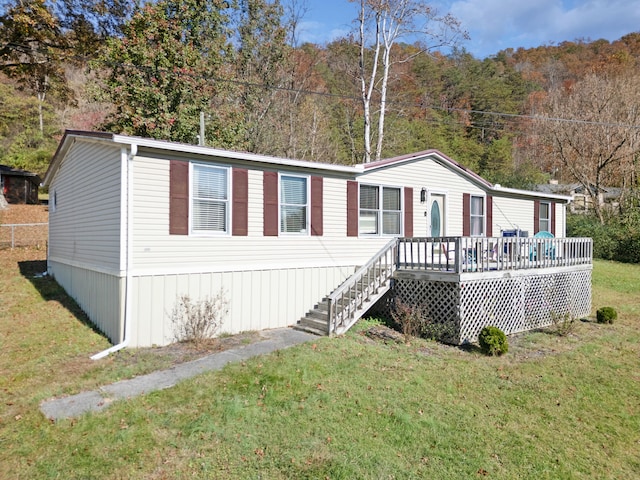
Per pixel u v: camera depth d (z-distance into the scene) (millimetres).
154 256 8070
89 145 9820
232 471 4234
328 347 8016
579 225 25703
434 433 5152
